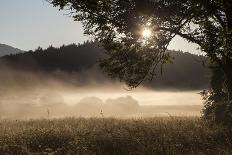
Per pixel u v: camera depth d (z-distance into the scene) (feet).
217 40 58.18
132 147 55.77
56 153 54.08
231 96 73.61
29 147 58.70
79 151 53.01
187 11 58.13
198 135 63.16
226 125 74.59
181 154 51.29
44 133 64.54
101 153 53.31
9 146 56.80
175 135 63.10
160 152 52.70
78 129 70.03
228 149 50.70
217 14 59.41
